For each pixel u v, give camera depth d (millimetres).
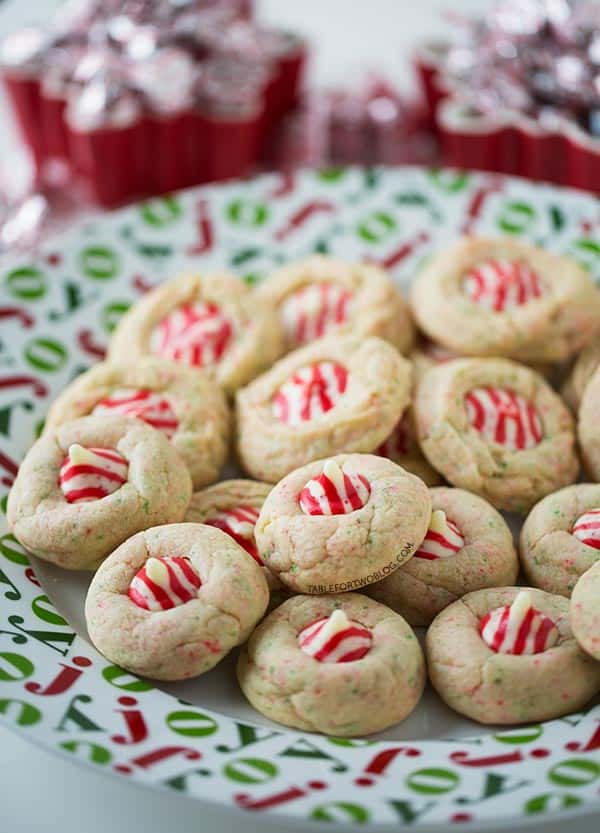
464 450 492
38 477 468
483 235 608
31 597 461
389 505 441
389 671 417
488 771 401
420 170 630
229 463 520
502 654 425
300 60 685
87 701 419
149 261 596
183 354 535
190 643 422
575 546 460
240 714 430
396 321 543
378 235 613
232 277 559
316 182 626
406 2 861
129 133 630
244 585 430
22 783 421
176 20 622
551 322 529
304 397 501
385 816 384
